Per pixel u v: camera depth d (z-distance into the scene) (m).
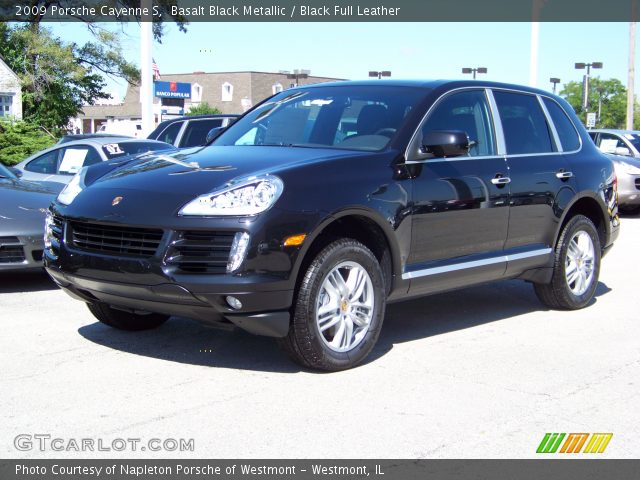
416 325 6.27
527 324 6.35
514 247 6.16
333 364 4.85
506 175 5.99
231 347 5.46
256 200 4.50
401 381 4.78
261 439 3.86
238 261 4.41
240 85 71.81
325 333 4.91
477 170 5.77
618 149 16.77
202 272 4.46
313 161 4.92
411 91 5.77
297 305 4.66
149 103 17.00
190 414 4.17
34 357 5.15
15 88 32.69
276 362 5.12
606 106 81.19
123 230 4.69
